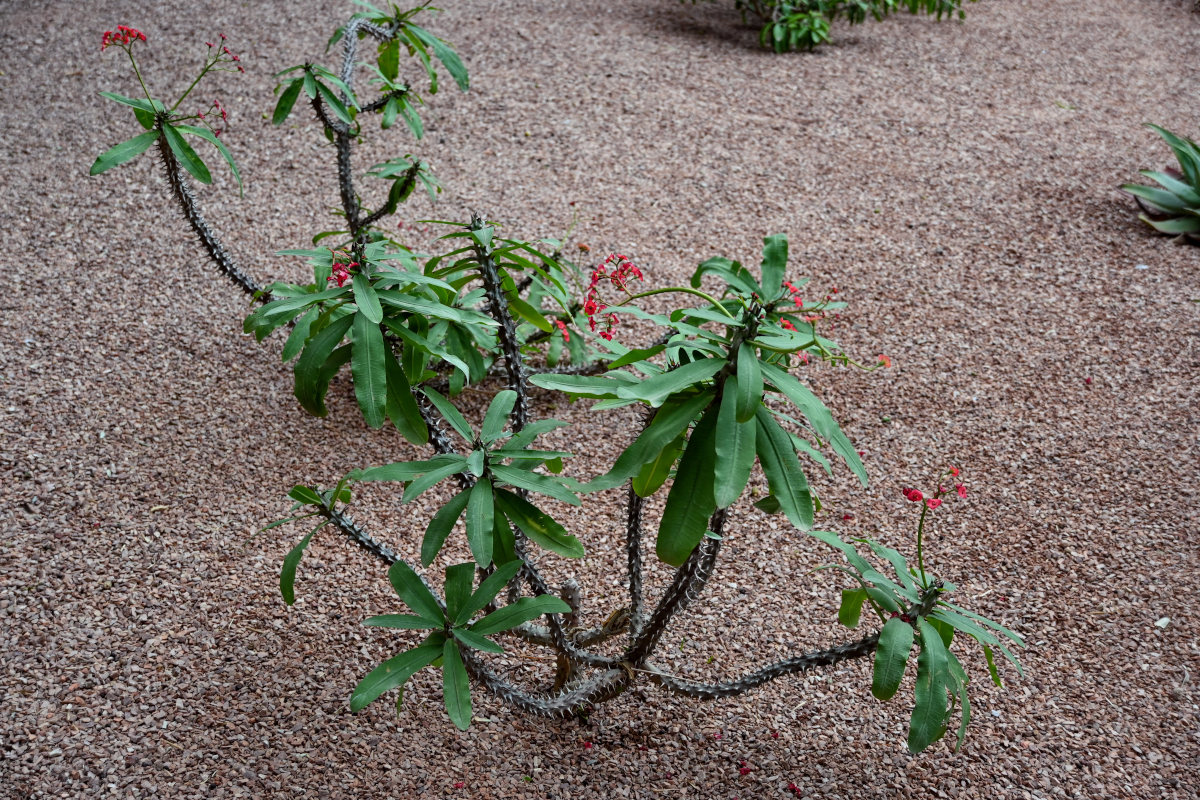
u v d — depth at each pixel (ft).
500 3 23.18
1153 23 24.52
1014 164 16.96
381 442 10.48
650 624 6.52
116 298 12.58
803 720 7.59
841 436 5.03
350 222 11.30
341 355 6.00
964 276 13.80
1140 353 12.29
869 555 9.25
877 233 14.75
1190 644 8.39
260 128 16.96
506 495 5.69
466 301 9.12
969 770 7.23
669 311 12.79
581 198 15.30
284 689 7.55
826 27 20.95
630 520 6.93
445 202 14.98
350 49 11.04
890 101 19.21
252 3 22.35
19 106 17.33
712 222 14.83
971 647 8.41
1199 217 14.92
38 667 7.60
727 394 4.93
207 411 10.73
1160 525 9.70
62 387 10.91
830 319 12.73
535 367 11.73
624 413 11.24
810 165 16.62
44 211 14.38
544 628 7.29
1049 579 9.07
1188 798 7.05
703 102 18.70
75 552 8.75
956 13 24.85
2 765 6.81
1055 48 22.58
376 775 6.89
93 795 6.63
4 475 9.59
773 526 9.62
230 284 13.06
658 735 7.41
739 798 6.91
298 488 6.05
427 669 7.89
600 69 19.84
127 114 17.21
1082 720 7.69
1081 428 11.03
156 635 7.97
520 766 7.06
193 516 9.27
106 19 21.18
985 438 10.86
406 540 9.17
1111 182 16.47
